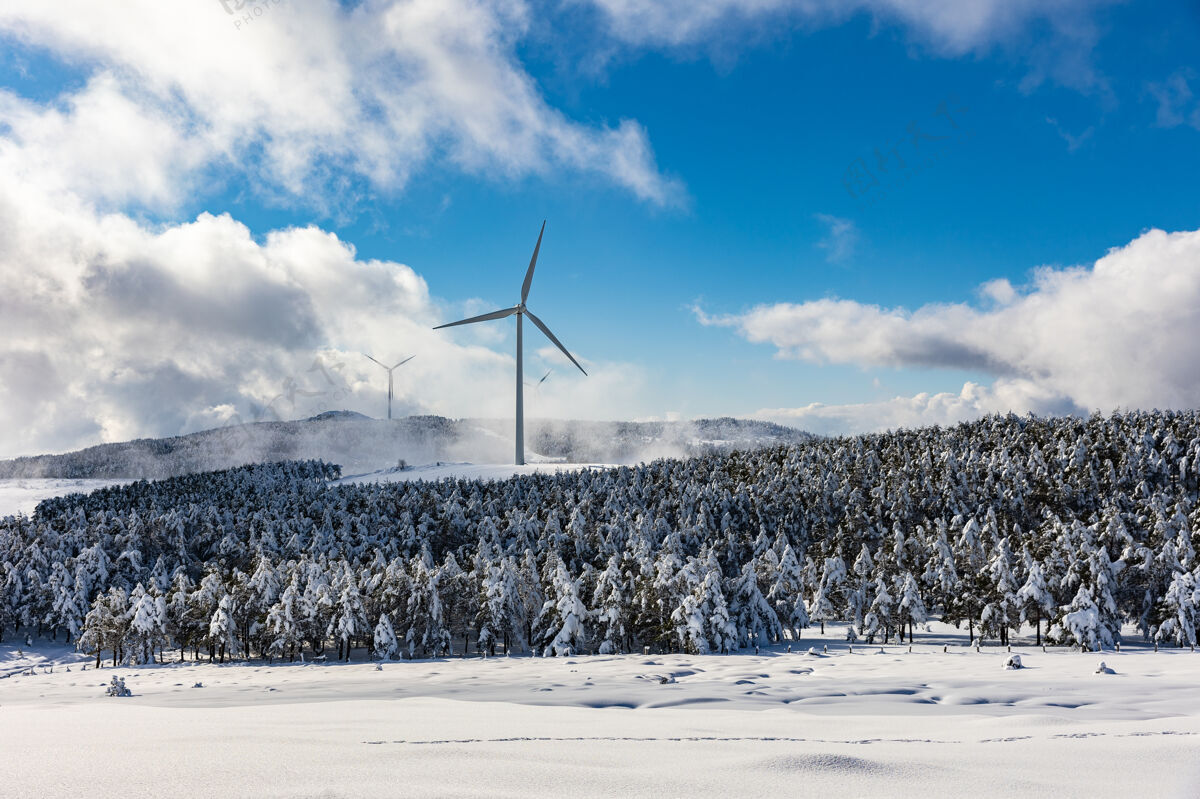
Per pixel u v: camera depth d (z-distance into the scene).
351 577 83.69
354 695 39.09
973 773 11.28
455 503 150.50
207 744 13.53
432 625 83.50
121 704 33.44
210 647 87.56
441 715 21.80
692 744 14.25
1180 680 38.03
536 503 156.75
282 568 103.12
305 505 170.88
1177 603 73.00
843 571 98.38
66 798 9.27
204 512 155.00
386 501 165.88
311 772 10.92
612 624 76.44
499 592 81.81
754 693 34.66
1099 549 81.06
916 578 102.25
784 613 84.69
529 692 36.91
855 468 156.25
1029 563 84.19
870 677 44.34
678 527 131.75
